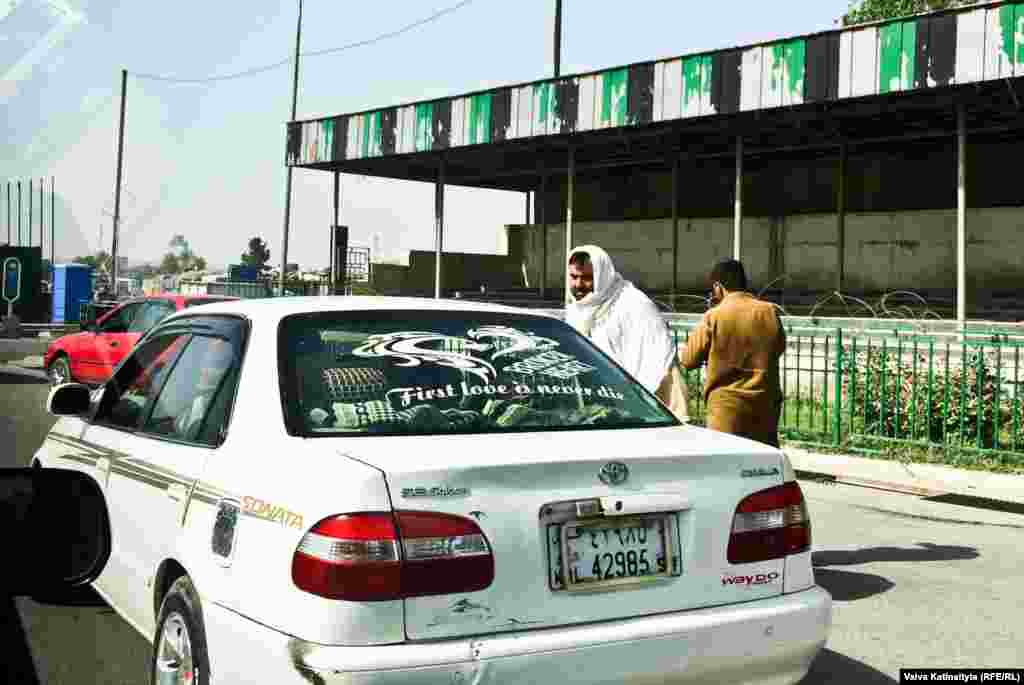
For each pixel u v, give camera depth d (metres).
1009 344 11.15
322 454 2.95
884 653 4.64
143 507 3.84
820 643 3.29
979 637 4.89
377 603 2.68
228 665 2.96
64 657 4.40
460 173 29.17
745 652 3.11
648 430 3.55
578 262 5.56
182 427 3.80
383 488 2.75
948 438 11.41
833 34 16.16
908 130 21.23
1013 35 14.20
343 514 2.73
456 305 4.02
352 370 3.42
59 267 30.94
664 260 28.36
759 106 17.12
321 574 2.70
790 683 3.27
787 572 3.29
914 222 23.55
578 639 2.85
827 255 25.09
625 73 19.08
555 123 20.34
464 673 2.70
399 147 23.78
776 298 25.27
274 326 3.59
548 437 3.27
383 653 2.65
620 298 5.54
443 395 3.41
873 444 11.80
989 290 22.28
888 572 6.23
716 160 26.94
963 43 14.70
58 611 5.07
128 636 4.70
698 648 3.03
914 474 10.21
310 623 2.70
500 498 2.87
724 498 3.21
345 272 27.77
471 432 3.26
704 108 17.88
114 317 14.80
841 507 8.62
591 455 3.05
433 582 2.73
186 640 3.29
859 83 15.86
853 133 21.81
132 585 3.91
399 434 3.18
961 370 11.34
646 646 2.95
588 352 3.98
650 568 3.06
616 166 28.38
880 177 24.70
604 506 2.99
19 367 21.45
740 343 5.70
